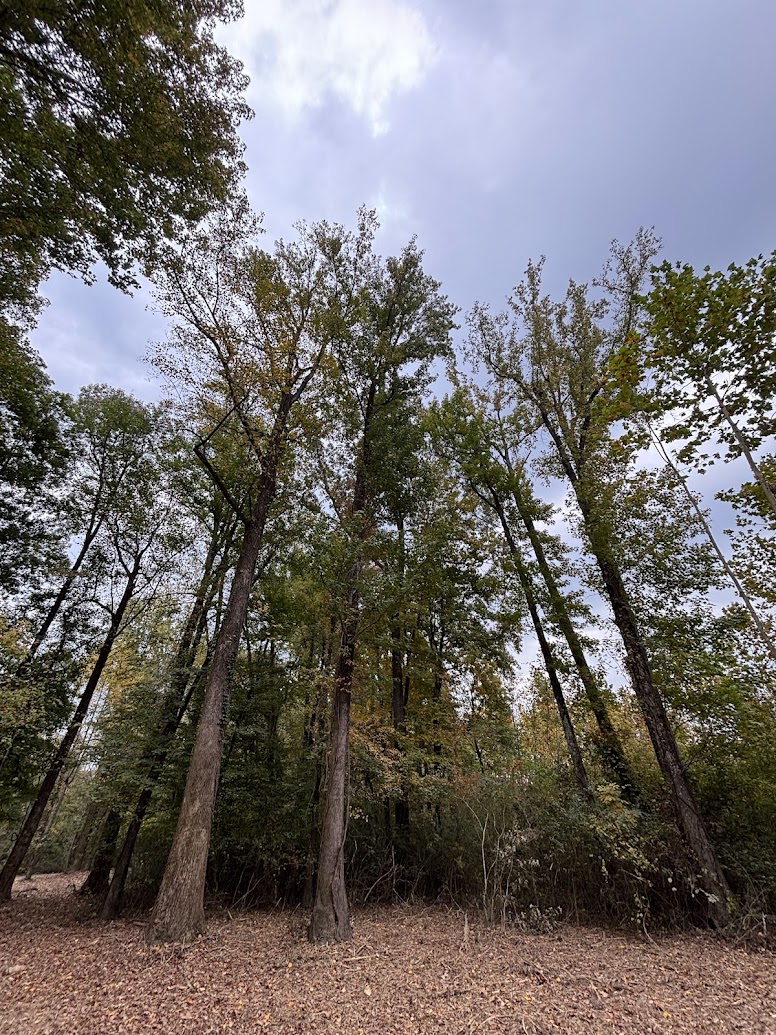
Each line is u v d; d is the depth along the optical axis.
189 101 9.09
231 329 11.02
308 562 13.50
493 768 12.60
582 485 12.52
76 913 12.23
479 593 14.73
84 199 8.59
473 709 15.52
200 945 8.23
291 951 8.09
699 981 6.41
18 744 13.88
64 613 16.06
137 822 12.34
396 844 13.26
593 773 11.74
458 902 11.51
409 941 8.58
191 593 15.54
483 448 14.57
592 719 12.50
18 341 13.72
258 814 12.51
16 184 7.91
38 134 7.52
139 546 16.92
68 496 16.78
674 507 11.27
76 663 15.45
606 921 9.62
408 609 12.21
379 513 14.27
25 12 6.84
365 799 12.41
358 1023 5.39
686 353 8.29
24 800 15.27
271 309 11.69
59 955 8.14
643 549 11.47
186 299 10.53
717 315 7.82
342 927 8.69
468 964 7.27
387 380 14.36
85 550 16.64
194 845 9.00
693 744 10.77
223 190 10.07
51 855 26.59
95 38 7.29
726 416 8.24
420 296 14.52
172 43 8.05
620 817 9.14
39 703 13.21
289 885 12.56
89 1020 5.55
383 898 12.24
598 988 6.20
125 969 7.30
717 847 9.68
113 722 12.83
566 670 12.01
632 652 11.17
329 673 11.95
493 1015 5.45
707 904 8.88
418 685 15.90
